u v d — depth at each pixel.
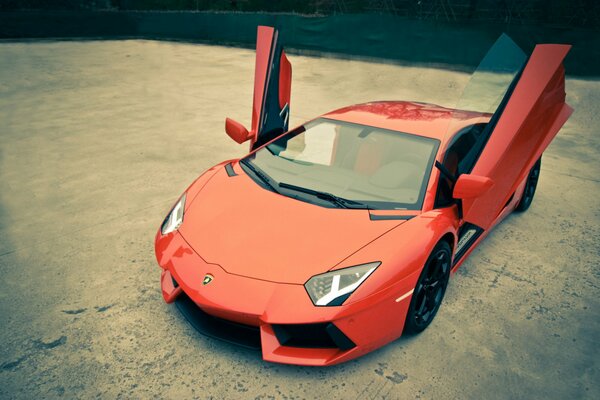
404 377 2.43
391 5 22.84
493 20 18.78
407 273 2.42
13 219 3.99
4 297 2.93
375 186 2.92
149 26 21.97
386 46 15.26
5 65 12.31
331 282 2.27
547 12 17.73
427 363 2.53
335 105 8.67
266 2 26.61
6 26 18.89
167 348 2.55
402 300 2.43
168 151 5.87
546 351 2.68
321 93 9.81
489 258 3.68
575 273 3.52
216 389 2.29
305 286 2.26
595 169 5.85
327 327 2.21
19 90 9.26
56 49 16.14
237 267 2.38
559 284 3.36
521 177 3.33
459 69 13.91
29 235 3.73
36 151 5.73
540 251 3.82
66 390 2.25
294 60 15.04
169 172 5.17
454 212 2.93
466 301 3.11
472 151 3.05
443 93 10.39
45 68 12.00
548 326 2.90
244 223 2.66
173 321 2.76
